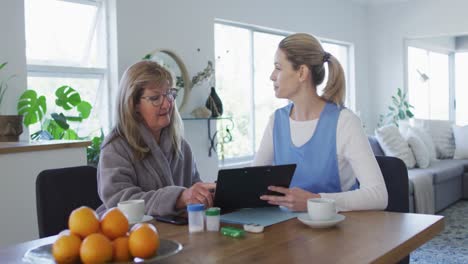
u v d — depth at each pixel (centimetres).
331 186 181
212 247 116
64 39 365
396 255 114
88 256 94
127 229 104
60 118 332
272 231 131
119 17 376
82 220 100
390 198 196
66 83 367
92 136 384
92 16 379
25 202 267
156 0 403
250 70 530
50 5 355
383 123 718
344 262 102
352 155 175
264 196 155
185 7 430
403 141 527
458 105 897
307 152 184
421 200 468
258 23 516
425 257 365
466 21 648
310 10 600
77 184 182
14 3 316
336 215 139
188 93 426
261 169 151
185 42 430
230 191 150
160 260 106
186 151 211
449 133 641
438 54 866
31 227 270
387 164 198
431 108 843
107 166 175
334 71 187
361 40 711
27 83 337
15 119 294
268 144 200
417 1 683
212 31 457
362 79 712
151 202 158
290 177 158
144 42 394
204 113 426
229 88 503
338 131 179
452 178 557
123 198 164
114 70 379
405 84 705
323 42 661
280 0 549
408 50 756
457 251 378
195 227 133
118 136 183
